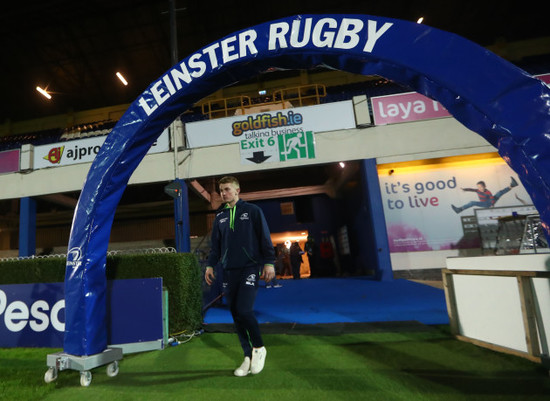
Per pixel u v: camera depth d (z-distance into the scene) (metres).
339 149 8.24
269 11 16.78
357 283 7.65
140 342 2.88
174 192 7.11
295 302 5.51
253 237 2.30
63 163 8.97
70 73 18.78
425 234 8.50
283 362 2.39
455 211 8.47
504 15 16.36
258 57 2.42
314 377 2.06
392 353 2.49
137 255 3.52
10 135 21.02
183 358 2.64
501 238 7.08
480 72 1.86
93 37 17.17
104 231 2.59
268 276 2.21
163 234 13.91
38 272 3.37
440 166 8.70
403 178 8.78
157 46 17.89
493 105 1.80
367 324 3.55
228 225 2.36
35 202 9.31
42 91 16.64
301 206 13.60
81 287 2.37
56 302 3.14
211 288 5.37
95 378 2.25
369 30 2.19
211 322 4.20
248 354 2.22
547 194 1.64
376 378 2.00
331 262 12.80
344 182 11.66
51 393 1.99
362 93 15.10
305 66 2.50
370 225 8.38
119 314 2.89
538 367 2.03
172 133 8.71
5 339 3.23
